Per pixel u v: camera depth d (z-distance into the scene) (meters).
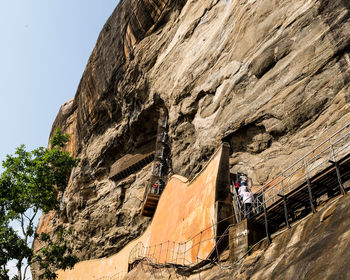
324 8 15.59
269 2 18.77
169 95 25.30
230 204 13.10
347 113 13.27
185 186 17.34
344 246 6.55
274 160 15.65
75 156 40.94
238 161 17.47
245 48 19.23
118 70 32.19
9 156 19.91
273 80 16.86
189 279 12.34
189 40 25.58
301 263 7.26
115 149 34.28
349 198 7.72
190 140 22.41
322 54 15.01
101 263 29.17
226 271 10.34
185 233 14.98
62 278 34.12
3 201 18.81
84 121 38.75
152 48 29.20
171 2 28.86
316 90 14.77
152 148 30.55
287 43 16.73
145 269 16.61
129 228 29.09
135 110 30.59
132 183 31.42
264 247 9.55
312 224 8.23
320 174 9.02
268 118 16.48
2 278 16.58
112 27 35.47
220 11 23.62
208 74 21.61
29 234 18.52
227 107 19.03
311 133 14.45
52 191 20.20
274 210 10.41
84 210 34.91
